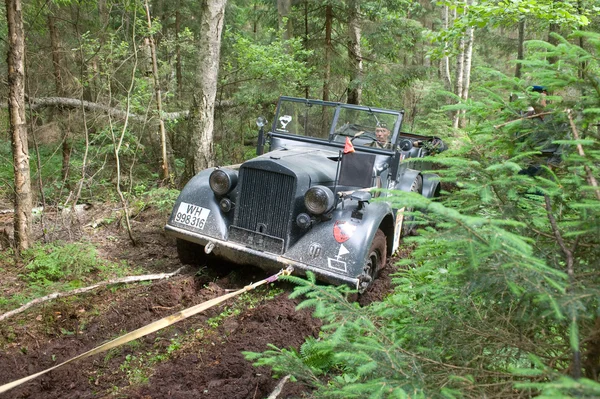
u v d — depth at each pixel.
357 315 2.28
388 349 1.97
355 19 11.38
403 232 6.28
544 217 2.17
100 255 5.58
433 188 6.70
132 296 4.43
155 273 5.13
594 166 1.93
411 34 11.47
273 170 4.43
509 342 2.04
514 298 1.91
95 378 3.20
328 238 4.28
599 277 1.81
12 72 4.93
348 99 12.20
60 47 8.80
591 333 1.82
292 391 2.95
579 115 2.03
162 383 3.12
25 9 7.42
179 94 11.68
